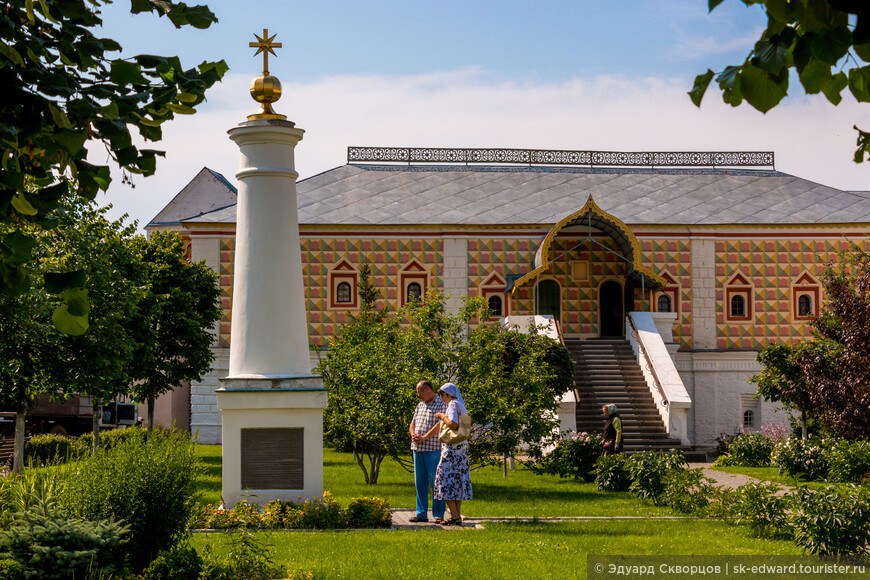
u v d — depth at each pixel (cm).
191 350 3384
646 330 4009
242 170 1562
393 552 1203
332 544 1258
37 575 916
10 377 2356
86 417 4478
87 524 985
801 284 4319
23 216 604
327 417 2162
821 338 2800
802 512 1276
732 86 451
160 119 630
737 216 4384
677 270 4306
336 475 2588
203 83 641
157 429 1192
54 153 588
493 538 1345
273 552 1147
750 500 1473
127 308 2523
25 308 2217
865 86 475
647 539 1357
